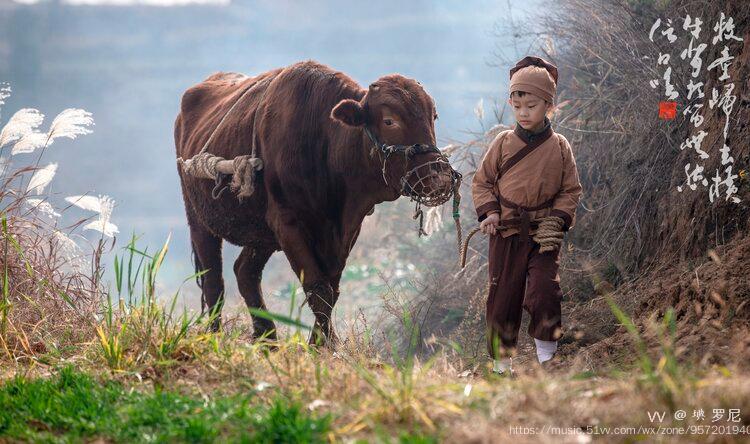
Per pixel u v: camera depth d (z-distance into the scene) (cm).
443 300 1534
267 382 789
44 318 1080
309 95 1157
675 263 1126
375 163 1074
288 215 1173
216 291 1420
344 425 652
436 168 1021
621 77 1416
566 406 643
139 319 935
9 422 701
